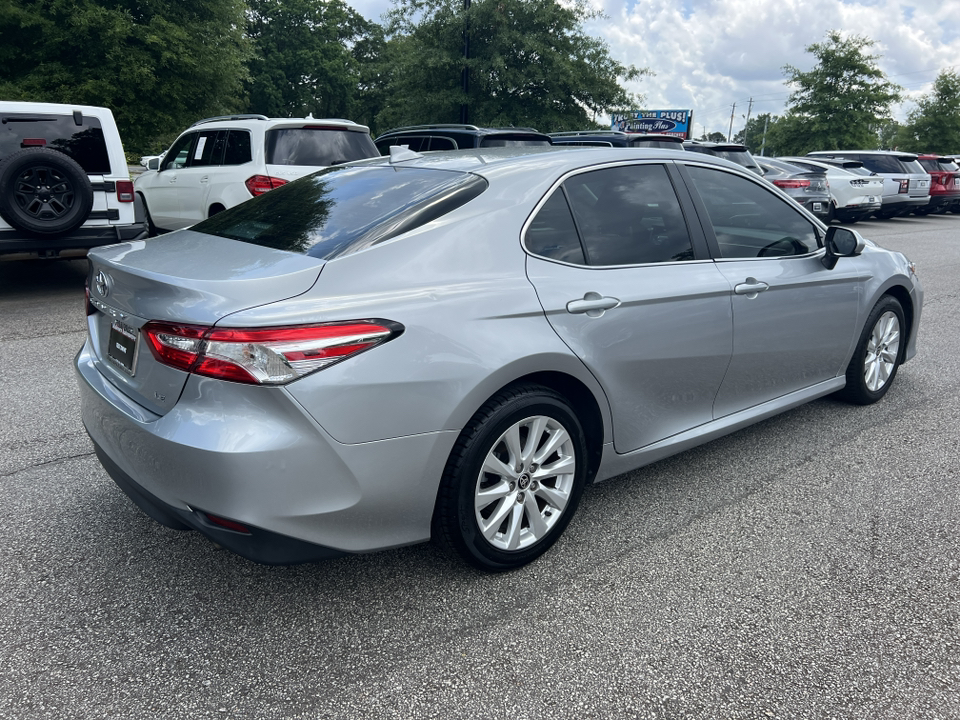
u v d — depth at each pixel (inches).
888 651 96.7
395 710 85.5
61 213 281.0
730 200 144.5
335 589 108.7
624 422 123.9
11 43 622.2
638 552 119.9
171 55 645.3
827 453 160.2
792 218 157.8
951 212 981.8
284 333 87.0
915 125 1649.9
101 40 619.8
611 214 123.8
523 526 114.0
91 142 297.7
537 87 861.2
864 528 128.6
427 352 95.5
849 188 696.4
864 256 175.9
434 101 829.2
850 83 1328.7
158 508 98.0
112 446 102.9
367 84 2073.1
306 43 2132.1
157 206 396.5
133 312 98.0
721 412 144.6
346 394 89.8
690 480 146.7
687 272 130.7
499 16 794.2
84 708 85.0
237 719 83.7
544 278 111.1
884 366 189.6
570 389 117.8
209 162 357.7
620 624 101.5
